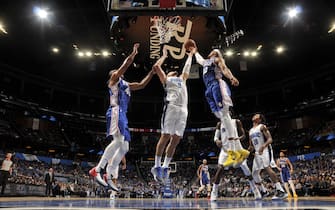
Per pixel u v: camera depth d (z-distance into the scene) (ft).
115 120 14.76
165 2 19.74
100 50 86.17
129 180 97.04
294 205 10.48
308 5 63.57
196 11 19.49
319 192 55.42
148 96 122.72
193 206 10.43
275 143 102.94
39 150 101.96
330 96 95.14
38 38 78.95
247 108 117.80
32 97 104.01
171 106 14.58
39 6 64.39
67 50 86.33
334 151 81.71
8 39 78.74
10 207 8.97
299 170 83.35
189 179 99.86
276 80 109.09
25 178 61.52
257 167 20.92
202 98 121.49
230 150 15.14
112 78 15.31
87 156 110.93
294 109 104.58
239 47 82.89
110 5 19.77
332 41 80.94
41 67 97.40
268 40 79.71
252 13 66.49
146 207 9.71
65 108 110.83
